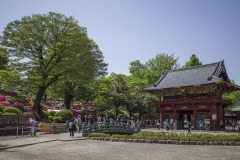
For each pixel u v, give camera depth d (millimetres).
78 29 49156
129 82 75562
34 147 22938
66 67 46531
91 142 27453
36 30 45656
